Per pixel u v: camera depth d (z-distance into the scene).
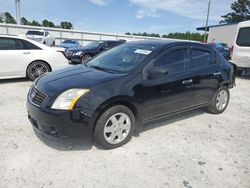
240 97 6.85
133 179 2.73
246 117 5.05
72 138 3.06
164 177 2.79
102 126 3.17
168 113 4.00
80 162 3.00
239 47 9.74
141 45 4.21
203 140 3.79
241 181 2.79
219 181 2.78
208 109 5.08
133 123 3.51
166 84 3.79
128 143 3.54
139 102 3.47
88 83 3.18
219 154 3.38
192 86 4.25
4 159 2.96
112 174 2.79
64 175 2.73
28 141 3.43
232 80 5.25
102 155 3.18
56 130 3.02
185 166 3.04
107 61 4.12
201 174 2.89
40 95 3.17
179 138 3.81
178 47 4.11
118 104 3.31
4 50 6.63
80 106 2.99
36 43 7.20
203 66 4.50
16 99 5.38
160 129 4.12
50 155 3.11
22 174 2.71
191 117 4.82
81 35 34.56
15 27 29.53
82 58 12.25
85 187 2.56
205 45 4.69
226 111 5.38
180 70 4.06
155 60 3.72
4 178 2.62
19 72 6.91
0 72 6.60
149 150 3.38
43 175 2.71
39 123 3.14
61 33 33.16
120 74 3.46
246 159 3.29
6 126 3.89
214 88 4.79
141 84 3.48
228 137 3.97
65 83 3.23
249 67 9.57
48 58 7.24
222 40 34.78
